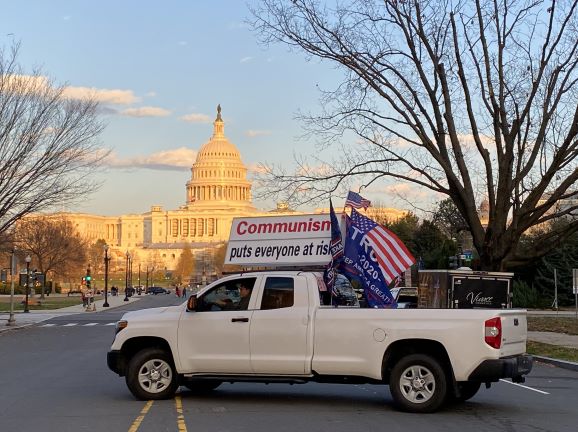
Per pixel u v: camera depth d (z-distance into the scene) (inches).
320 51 941.2
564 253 2059.5
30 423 404.8
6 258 3388.3
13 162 1390.3
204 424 399.5
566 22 864.3
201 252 7800.2
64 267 4106.8
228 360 461.7
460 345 425.7
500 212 890.1
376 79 934.4
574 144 857.5
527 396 524.7
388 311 439.5
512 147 876.6
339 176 942.4
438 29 910.4
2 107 1387.8
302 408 456.4
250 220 522.6
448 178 914.7
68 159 1512.1
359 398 499.5
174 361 475.2
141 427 390.3
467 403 485.4
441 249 2306.8
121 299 3659.0
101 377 627.2
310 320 449.1
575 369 703.7
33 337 1182.9
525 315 467.5
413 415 431.5
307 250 503.2
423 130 914.7
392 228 2743.6
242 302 469.4
